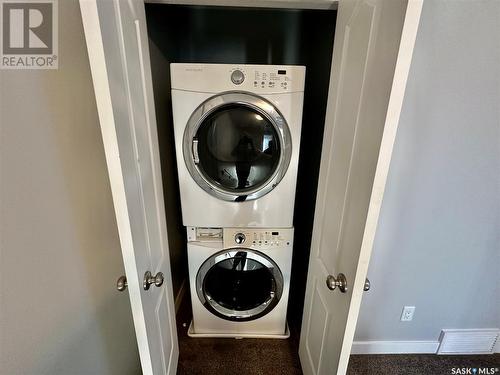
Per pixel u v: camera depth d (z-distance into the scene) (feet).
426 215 4.45
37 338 2.23
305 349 4.94
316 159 5.12
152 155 3.48
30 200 2.13
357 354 5.46
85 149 2.84
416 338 5.40
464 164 4.13
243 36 6.29
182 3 3.72
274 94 4.19
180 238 6.66
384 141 2.30
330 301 3.67
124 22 2.56
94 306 3.04
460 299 5.04
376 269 4.83
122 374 3.76
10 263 1.95
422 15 3.47
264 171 4.69
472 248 4.65
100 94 2.08
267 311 5.59
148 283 2.96
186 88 4.14
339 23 3.53
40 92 2.23
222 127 4.42
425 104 3.85
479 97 3.80
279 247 5.08
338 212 3.43
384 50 2.30
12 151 1.97
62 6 2.46
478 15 3.46
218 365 5.28
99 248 3.13
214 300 5.61
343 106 3.34
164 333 4.00
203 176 4.62
